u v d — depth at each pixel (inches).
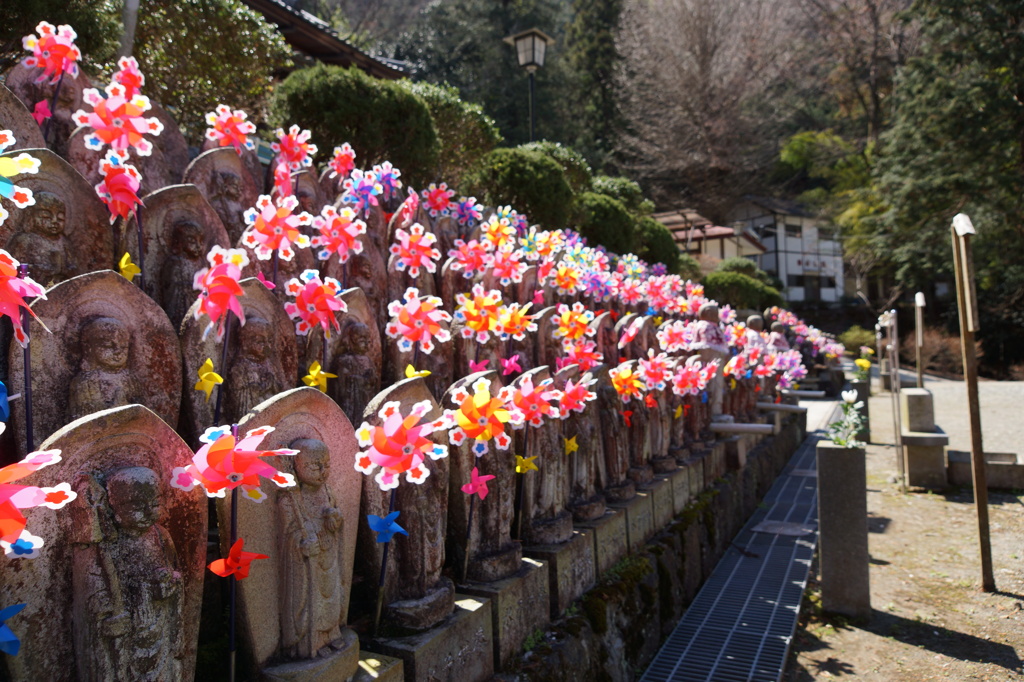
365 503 111.7
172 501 78.8
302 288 118.8
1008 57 781.3
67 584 71.7
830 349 624.4
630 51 1224.8
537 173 354.0
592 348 171.0
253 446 74.5
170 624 73.6
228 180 164.9
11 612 63.1
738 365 294.4
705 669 168.9
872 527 281.6
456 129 364.5
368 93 265.0
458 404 119.5
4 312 72.4
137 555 72.6
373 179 179.2
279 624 91.9
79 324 93.4
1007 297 971.3
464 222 244.5
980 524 219.0
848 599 202.4
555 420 158.7
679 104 1184.2
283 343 125.1
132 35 207.6
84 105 160.1
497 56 1069.8
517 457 139.5
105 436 72.8
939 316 1093.8
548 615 144.3
